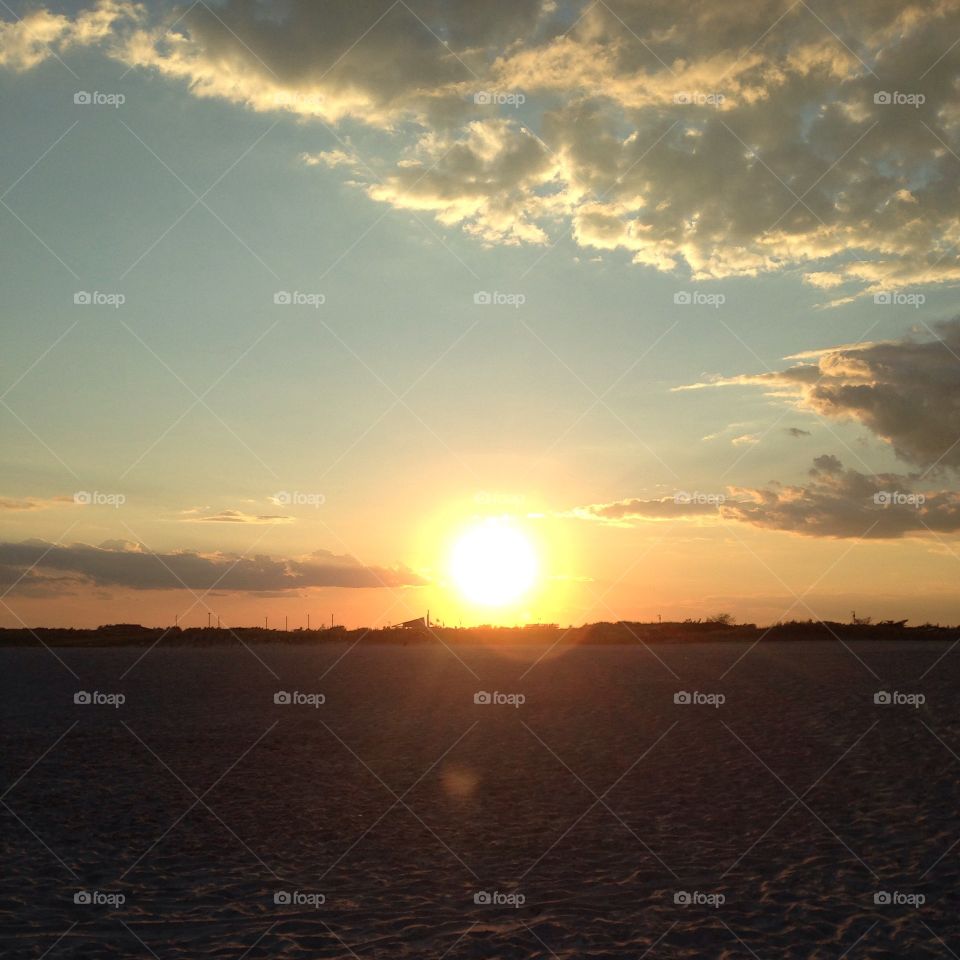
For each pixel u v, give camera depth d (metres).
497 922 9.82
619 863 12.13
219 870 11.99
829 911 10.02
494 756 20.66
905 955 8.77
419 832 13.99
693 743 21.28
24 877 11.53
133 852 12.86
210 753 21.59
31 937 9.29
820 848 12.55
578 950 8.98
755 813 14.62
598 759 19.88
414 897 10.79
